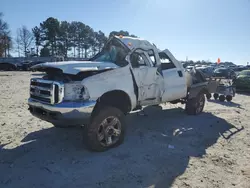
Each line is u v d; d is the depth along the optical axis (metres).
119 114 4.41
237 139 5.13
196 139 5.09
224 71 22.72
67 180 3.30
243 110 8.46
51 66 4.08
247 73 14.45
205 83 7.58
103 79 4.24
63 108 3.80
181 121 6.57
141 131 5.57
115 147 4.46
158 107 8.30
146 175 3.47
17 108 7.66
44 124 5.88
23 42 69.12
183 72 6.66
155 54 5.62
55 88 3.91
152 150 4.40
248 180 3.38
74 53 72.69
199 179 3.38
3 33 64.06
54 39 67.75
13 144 4.55
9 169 3.57
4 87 13.20
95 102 4.02
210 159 4.06
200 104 7.55
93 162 3.84
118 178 3.37
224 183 3.29
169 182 3.29
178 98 6.60
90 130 4.05
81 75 4.11
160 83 5.68
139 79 4.98
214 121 6.63
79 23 71.56
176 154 4.24
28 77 21.02
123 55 4.96
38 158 3.96
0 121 6.05
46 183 3.21
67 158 3.97
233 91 10.38
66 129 5.47
